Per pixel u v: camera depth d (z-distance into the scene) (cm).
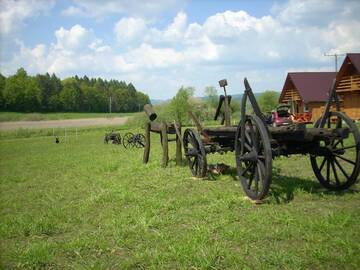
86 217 712
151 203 756
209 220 627
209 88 5716
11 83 11412
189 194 833
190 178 1018
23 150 2830
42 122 8900
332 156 767
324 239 512
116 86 15662
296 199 721
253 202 708
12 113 10994
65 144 3259
